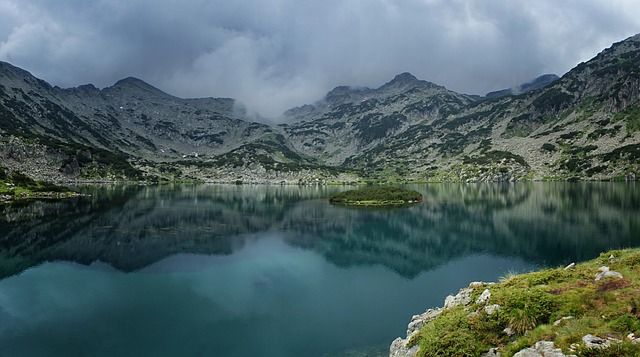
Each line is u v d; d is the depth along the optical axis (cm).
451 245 6425
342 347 2880
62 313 3531
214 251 6031
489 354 1533
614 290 1644
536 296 1681
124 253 5791
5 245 6103
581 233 6719
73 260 5350
